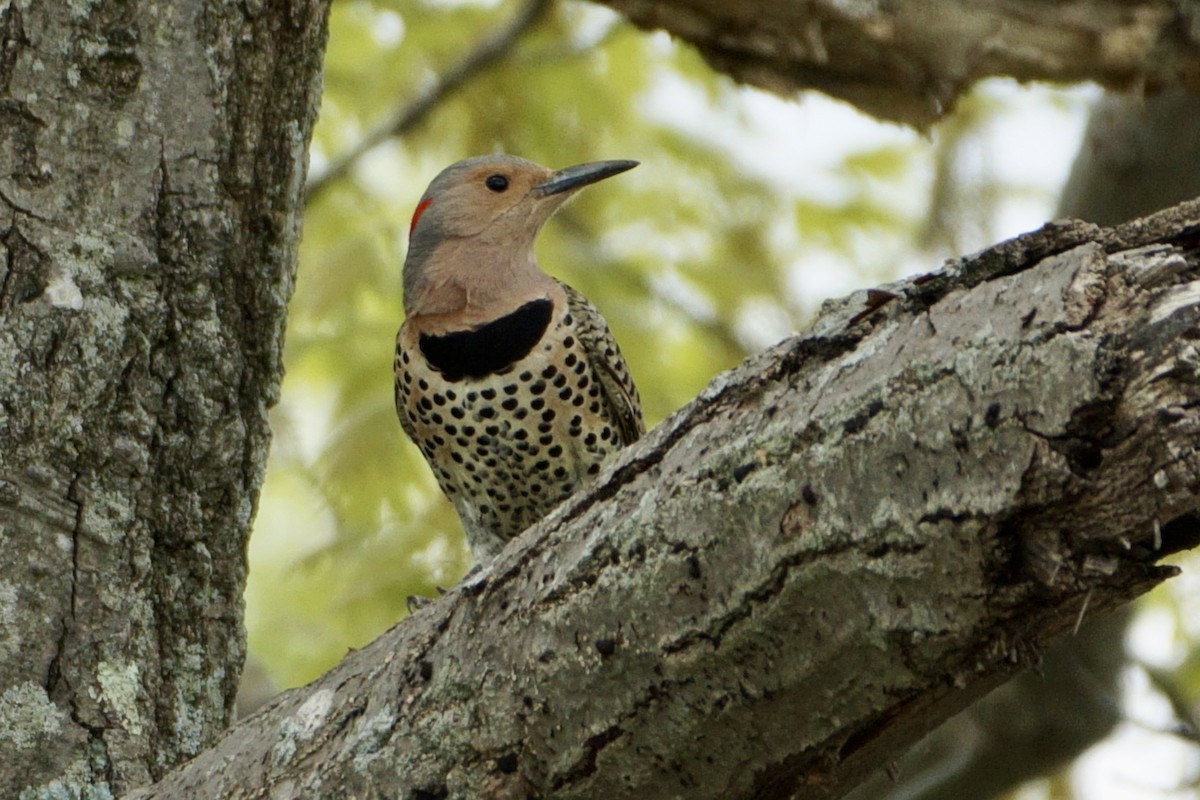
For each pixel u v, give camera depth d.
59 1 7.45
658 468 5.50
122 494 7.36
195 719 7.43
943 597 4.79
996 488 4.56
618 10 11.09
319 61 8.22
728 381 5.45
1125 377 4.37
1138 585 4.64
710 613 5.21
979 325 4.70
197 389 7.60
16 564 7.06
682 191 16.59
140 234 7.49
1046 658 13.08
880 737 5.45
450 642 5.95
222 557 7.67
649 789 5.64
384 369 14.15
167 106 7.62
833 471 4.91
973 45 11.03
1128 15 11.05
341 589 13.37
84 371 7.30
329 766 6.07
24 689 6.99
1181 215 4.62
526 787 5.75
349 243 14.83
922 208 16.91
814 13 10.84
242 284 7.82
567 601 5.54
